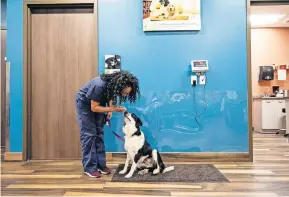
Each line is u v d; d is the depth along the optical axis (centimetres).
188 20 287
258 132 555
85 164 235
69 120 303
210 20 290
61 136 304
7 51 297
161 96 291
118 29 292
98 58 292
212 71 290
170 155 288
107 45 292
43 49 305
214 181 213
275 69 598
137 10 292
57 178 227
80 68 303
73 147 303
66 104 303
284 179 219
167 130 291
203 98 290
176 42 291
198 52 291
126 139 231
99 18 292
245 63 289
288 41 603
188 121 290
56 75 304
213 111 290
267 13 512
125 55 292
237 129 288
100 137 244
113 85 221
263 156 314
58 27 305
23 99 295
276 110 543
